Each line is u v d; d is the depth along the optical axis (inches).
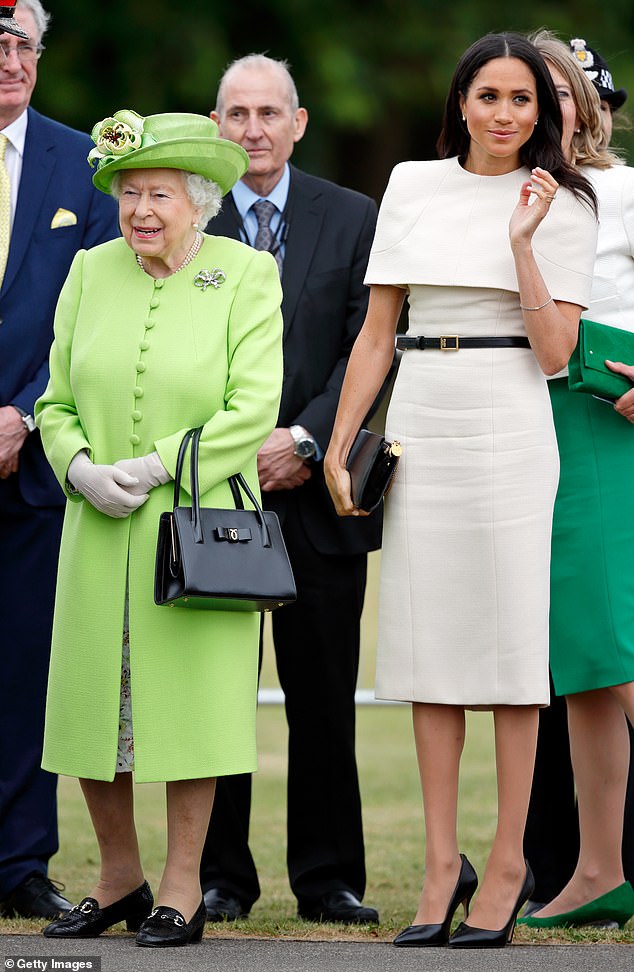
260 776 1396.4
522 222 717.3
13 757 869.8
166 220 737.0
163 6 2957.7
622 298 820.0
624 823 861.2
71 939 743.1
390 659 752.3
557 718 892.6
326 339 904.9
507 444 737.6
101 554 738.2
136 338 745.6
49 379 823.1
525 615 735.7
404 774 1409.9
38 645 874.1
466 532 740.7
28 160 887.7
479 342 741.9
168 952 709.3
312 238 912.3
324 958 701.9
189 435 729.6
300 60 3046.3
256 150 911.0
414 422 749.9
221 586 703.1
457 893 747.4
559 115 745.0
